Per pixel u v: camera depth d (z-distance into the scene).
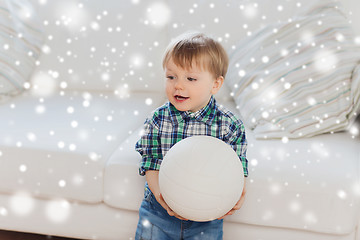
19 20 1.61
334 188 1.02
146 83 1.68
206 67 0.96
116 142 1.23
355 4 1.46
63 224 1.22
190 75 0.95
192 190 0.83
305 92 1.27
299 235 1.08
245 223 1.10
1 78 1.52
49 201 1.21
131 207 1.14
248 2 1.55
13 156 1.16
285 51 1.26
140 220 1.07
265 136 1.25
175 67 0.95
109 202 1.15
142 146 1.06
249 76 1.43
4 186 1.19
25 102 1.51
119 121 1.37
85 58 1.67
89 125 1.31
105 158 1.15
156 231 1.05
